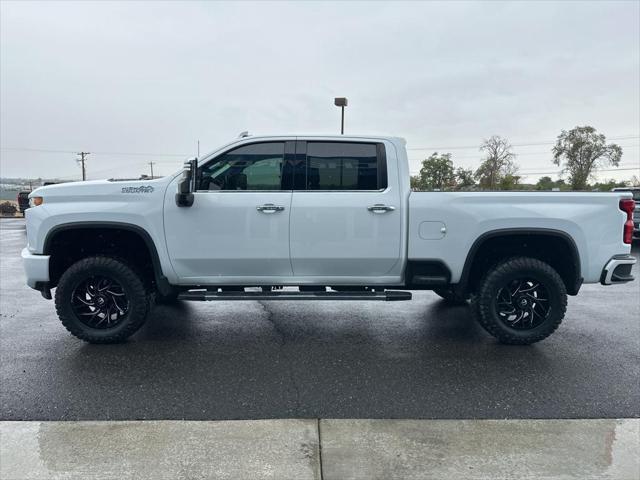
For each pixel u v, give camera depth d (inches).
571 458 105.3
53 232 171.9
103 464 102.2
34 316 217.3
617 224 173.3
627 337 190.7
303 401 133.5
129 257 186.7
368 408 129.4
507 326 177.9
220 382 145.9
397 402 133.2
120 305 180.2
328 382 146.6
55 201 173.0
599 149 2325.3
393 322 212.2
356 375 152.1
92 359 163.8
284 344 181.3
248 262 175.9
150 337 188.2
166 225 173.0
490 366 159.8
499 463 103.3
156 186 173.2
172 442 111.2
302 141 176.6
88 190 173.2
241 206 172.1
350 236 173.9
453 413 126.6
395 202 173.6
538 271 172.4
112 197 172.7
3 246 498.6
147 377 149.0
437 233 174.1
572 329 201.8
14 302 245.4
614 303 251.4
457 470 100.7
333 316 221.9
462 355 170.2
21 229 728.3
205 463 102.7
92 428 117.6
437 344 182.2
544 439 113.5
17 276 324.8
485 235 173.2
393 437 114.1
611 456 106.3
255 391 139.7
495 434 115.7
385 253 175.3
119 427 118.2
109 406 129.3
